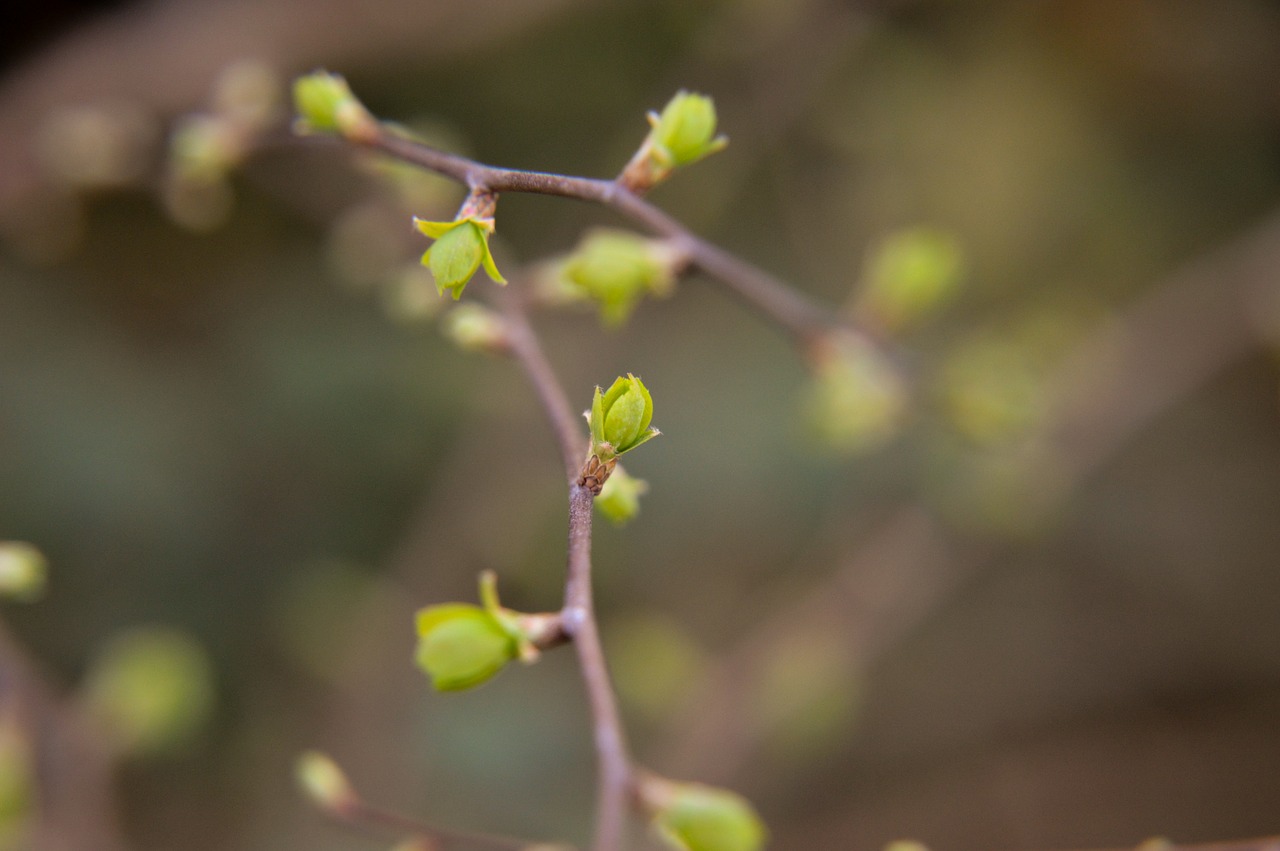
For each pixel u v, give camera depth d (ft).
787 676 3.27
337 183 3.10
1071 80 4.47
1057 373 3.25
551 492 3.44
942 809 4.80
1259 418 4.87
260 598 3.65
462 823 3.42
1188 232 4.58
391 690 3.24
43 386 3.38
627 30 3.92
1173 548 4.72
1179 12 4.33
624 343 3.56
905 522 3.53
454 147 2.06
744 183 4.00
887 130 3.97
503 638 1.41
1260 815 4.91
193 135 1.78
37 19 3.39
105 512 3.39
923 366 1.95
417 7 3.37
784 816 4.61
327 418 3.74
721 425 3.99
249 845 3.45
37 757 2.17
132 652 2.31
